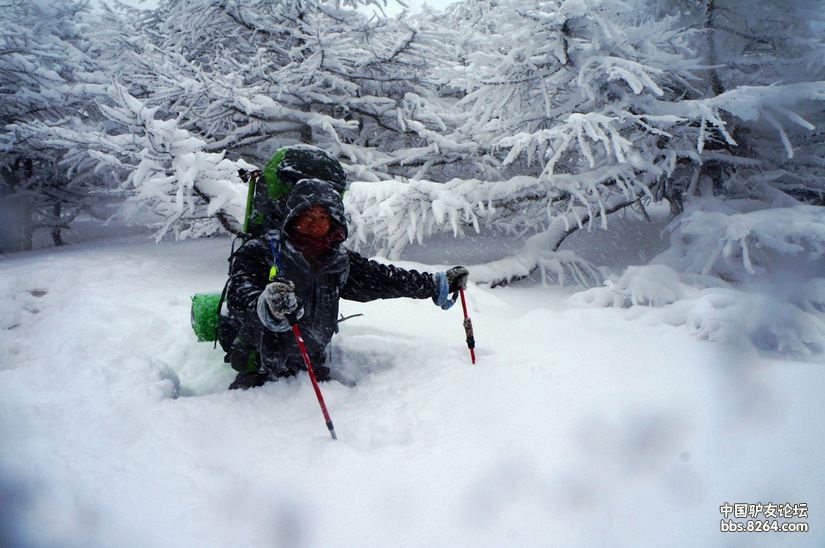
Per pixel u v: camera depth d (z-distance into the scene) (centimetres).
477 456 206
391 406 263
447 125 888
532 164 802
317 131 930
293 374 309
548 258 648
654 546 149
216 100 783
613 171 607
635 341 343
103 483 193
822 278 441
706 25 661
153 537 165
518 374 282
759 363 278
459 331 393
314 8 926
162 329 405
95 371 297
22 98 1066
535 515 167
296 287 281
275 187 287
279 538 165
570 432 215
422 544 158
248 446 232
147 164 548
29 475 196
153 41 1114
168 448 223
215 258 771
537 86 638
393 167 895
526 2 600
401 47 828
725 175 677
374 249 777
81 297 502
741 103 516
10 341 441
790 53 662
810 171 649
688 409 226
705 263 516
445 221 696
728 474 177
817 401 222
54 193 1259
